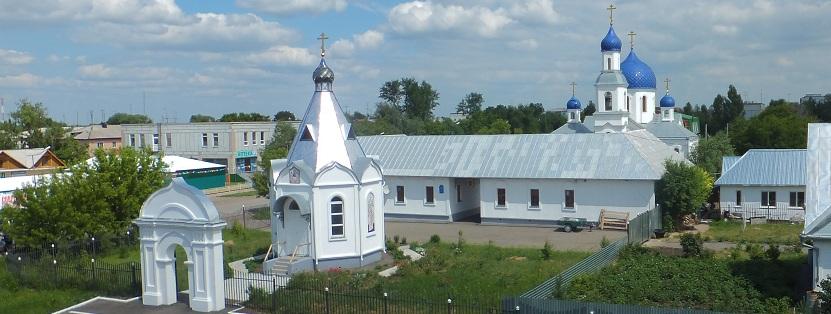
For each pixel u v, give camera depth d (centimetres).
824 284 2572
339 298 2936
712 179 5909
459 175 5766
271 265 3812
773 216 5472
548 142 5791
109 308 3181
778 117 10125
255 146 11119
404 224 5806
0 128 9156
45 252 4112
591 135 5700
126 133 11238
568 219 5309
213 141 10844
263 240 4869
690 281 3256
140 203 4644
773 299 2902
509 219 5653
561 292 3017
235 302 3158
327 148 3991
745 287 3183
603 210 5297
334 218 3925
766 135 8962
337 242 3916
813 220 2914
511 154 5794
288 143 9756
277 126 10488
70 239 4372
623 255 3881
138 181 4712
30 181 5366
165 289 3194
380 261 4075
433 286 3359
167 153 11094
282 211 3997
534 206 5553
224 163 10800
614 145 5509
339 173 3903
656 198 5150
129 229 4631
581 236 4994
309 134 4009
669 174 5116
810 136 3119
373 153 6262
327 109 4069
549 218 5497
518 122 14975
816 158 3056
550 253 4144
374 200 4100
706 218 5622
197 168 8975
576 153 5569
